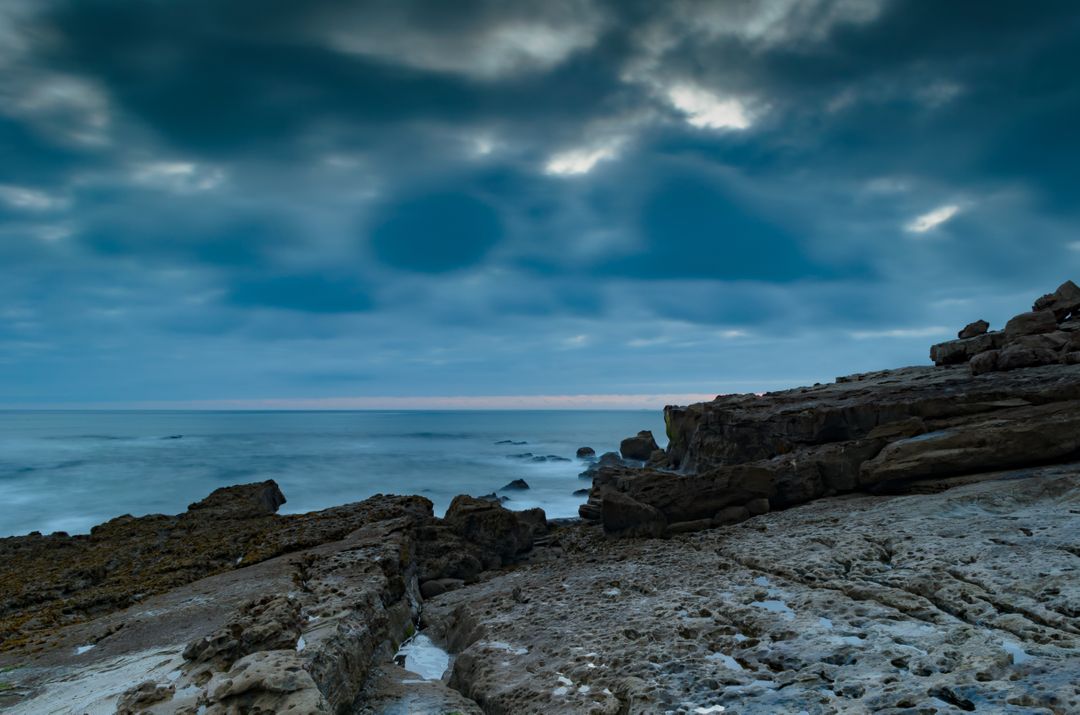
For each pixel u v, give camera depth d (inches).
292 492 2289.6
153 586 791.7
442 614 776.9
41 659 523.5
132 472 2699.3
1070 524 553.0
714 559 701.9
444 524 1144.8
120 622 607.8
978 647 349.4
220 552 948.6
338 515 1192.2
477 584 960.3
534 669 458.0
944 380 1184.2
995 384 1047.6
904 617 419.5
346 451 3873.0
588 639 491.5
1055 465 820.6
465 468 3019.2
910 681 325.1
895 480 900.0
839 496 981.2
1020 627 370.3
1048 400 928.3
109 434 5629.9
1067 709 273.1
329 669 418.6
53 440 4712.1
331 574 707.4
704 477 1047.6
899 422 998.4
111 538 1145.4
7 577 914.1
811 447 1125.1
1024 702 285.4
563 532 1327.5
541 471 2925.7
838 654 375.9
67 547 1099.9
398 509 1210.6
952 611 425.1
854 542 619.2
